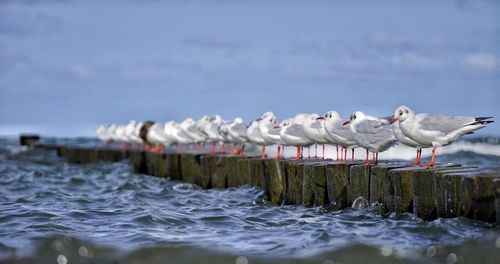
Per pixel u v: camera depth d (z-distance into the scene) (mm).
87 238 15000
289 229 15914
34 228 16219
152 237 15102
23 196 23016
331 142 21297
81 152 40812
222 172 25438
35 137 57188
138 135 37188
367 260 12883
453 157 33188
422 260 12711
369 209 17047
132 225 16641
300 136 21797
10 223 16938
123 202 20953
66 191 25375
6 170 35406
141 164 33500
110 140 47000
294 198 19984
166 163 30406
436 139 16734
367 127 18172
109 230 16000
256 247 14000
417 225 14750
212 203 21219
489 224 13828
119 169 34906
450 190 14680
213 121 29656
